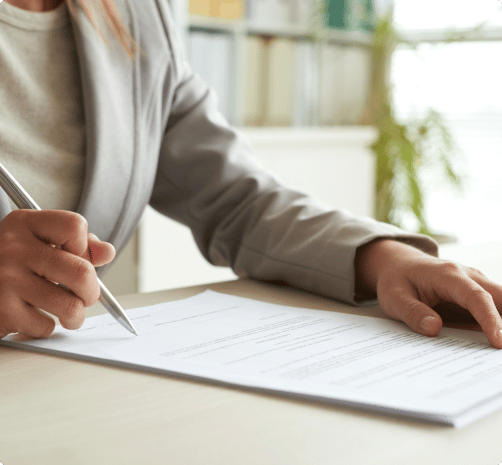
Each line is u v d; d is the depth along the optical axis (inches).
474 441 12.6
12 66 28.6
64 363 17.6
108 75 30.4
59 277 19.1
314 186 102.0
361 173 110.4
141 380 16.2
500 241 40.4
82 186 30.3
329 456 11.9
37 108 29.4
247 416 13.8
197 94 35.1
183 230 86.4
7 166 28.3
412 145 108.3
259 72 97.2
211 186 32.3
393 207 112.2
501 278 29.3
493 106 126.9
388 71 114.3
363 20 111.4
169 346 18.8
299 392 14.7
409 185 109.7
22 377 16.5
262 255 29.2
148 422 13.5
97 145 29.6
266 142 93.1
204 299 25.3
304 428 13.2
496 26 120.8
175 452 12.1
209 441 12.6
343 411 14.1
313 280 26.5
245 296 26.5
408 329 20.9
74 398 14.9
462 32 114.2
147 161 32.1
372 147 110.1
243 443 12.5
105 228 30.7
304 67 103.4
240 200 32.2
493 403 14.1
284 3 102.0
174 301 24.9
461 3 120.3
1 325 19.4
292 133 96.7
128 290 81.1
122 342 19.2
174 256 85.7
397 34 111.3
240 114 95.0
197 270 89.0
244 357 17.6
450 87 123.0
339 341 19.3
